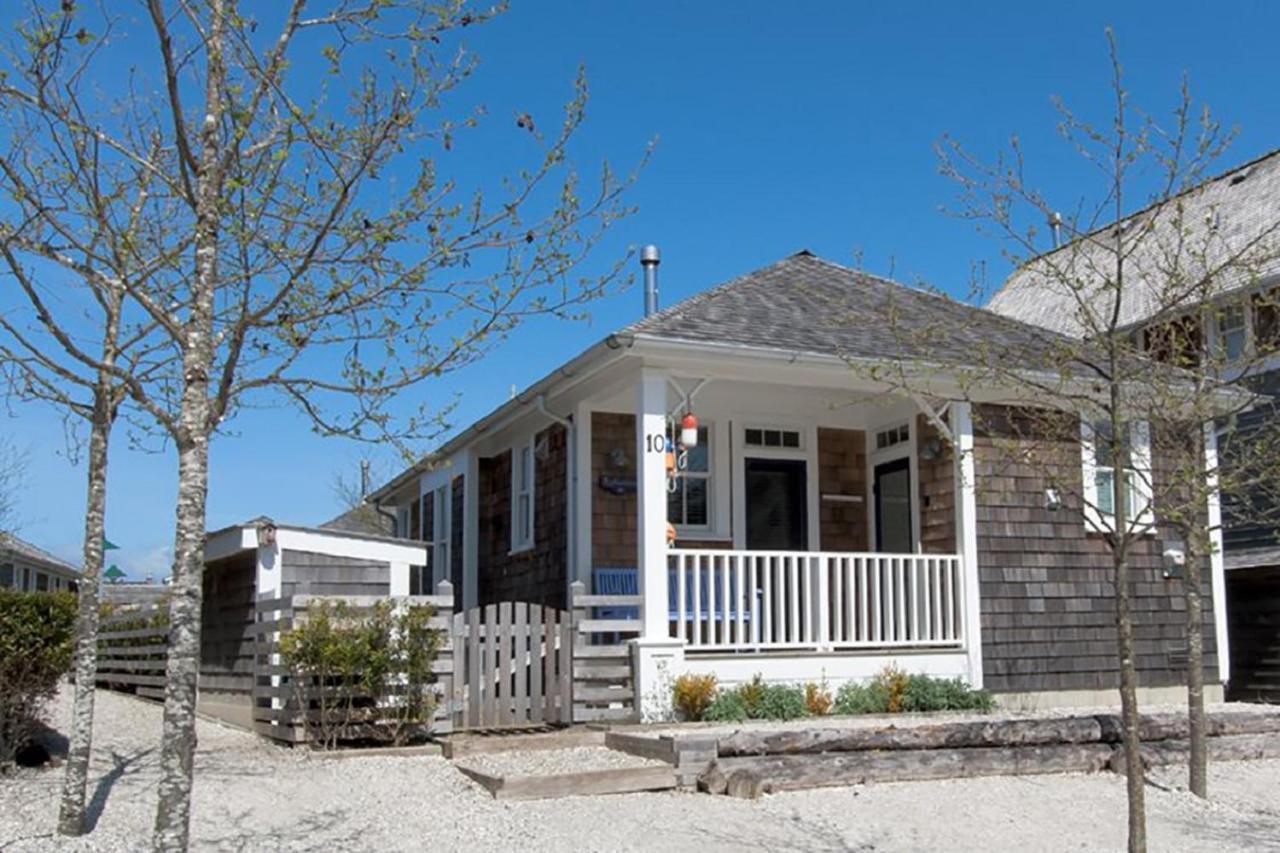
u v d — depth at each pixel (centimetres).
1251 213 1762
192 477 571
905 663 1256
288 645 999
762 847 779
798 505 1480
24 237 637
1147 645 1376
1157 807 942
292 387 642
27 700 932
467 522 1791
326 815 804
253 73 616
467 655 1086
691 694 1120
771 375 1233
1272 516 1516
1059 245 1253
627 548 1404
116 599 2428
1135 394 877
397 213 639
